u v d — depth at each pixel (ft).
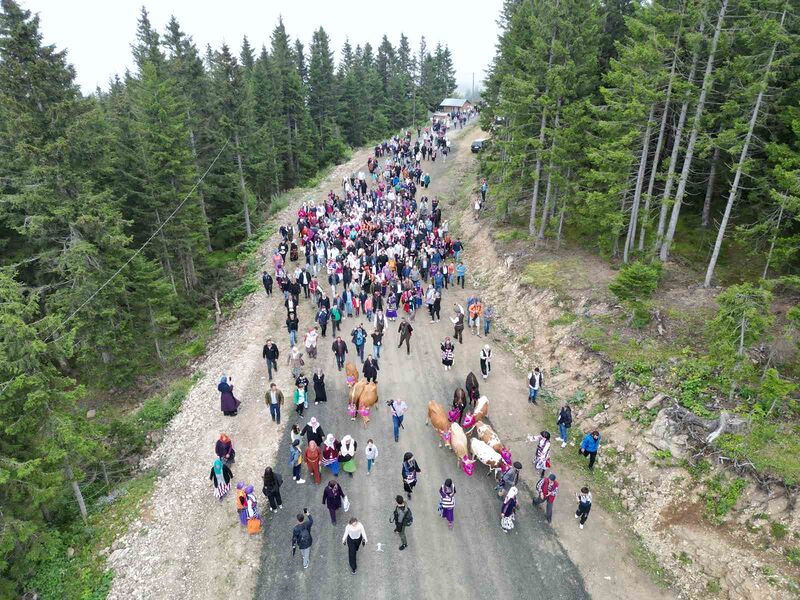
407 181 138.21
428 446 53.11
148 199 90.94
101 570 44.27
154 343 83.71
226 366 71.51
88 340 68.80
